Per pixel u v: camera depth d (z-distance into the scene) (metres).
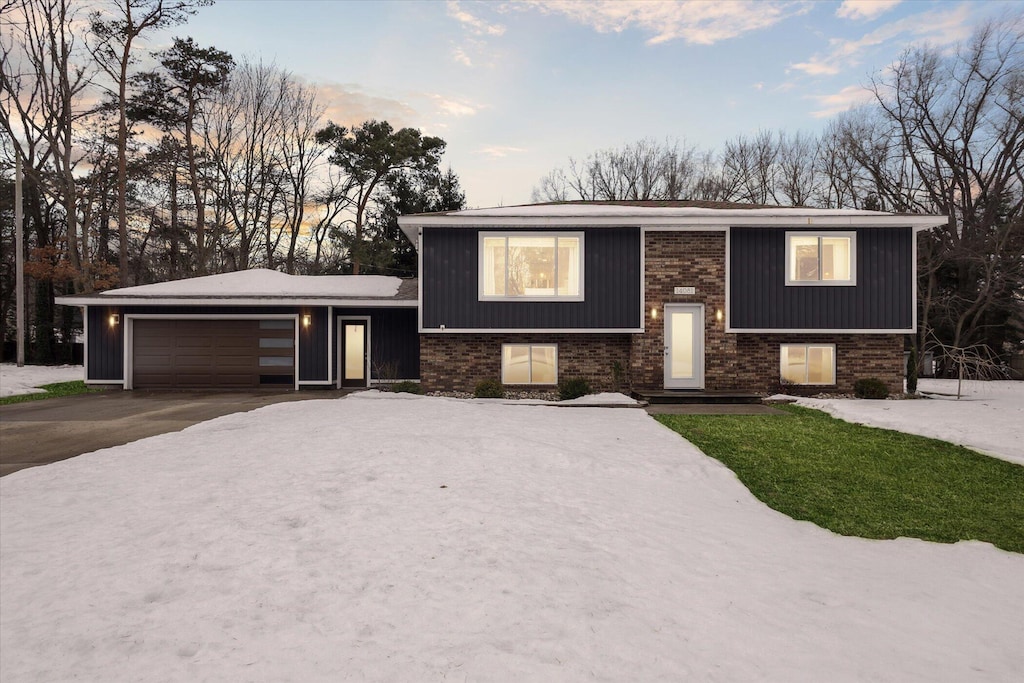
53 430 10.30
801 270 16.22
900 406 13.82
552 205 20.58
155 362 18.80
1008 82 27.53
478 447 8.04
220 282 21.56
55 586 4.00
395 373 19.38
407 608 3.73
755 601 4.20
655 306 15.92
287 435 8.77
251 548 4.56
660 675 3.12
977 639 3.84
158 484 6.23
